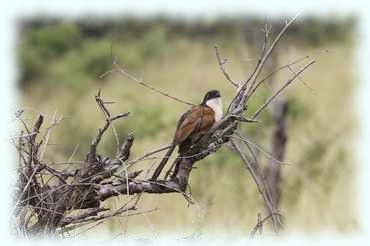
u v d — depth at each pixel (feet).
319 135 70.38
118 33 120.78
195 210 49.06
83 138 71.10
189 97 91.20
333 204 60.34
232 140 41.47
